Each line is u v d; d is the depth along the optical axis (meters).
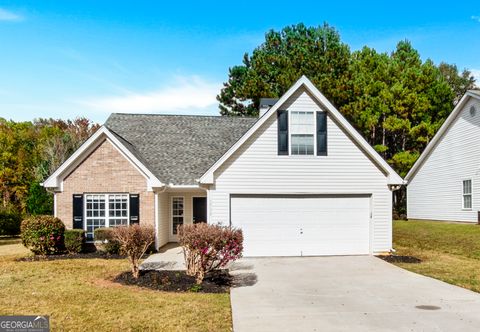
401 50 44.12
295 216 17.59
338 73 40.44
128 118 25.20
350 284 12.27
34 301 9.73
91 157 18.73
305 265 15.45
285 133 17.59
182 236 12.40
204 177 17.16
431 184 29.50
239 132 24.36
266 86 39.84
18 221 28.97
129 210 18.53
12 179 45.16
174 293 10.87
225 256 12.07
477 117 24.42
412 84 38.75
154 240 18.45
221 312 9.19
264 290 11.49
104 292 10.73
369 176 17.88
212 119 25.72
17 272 13.35
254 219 17.42
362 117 37.25
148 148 22.17
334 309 9.58
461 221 25.97
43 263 15.24
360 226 17.86
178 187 19.30
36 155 45.47
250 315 9.04
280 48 44.66
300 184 17.56
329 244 17.67
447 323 8.51
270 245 17.44
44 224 17.28
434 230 23.61
